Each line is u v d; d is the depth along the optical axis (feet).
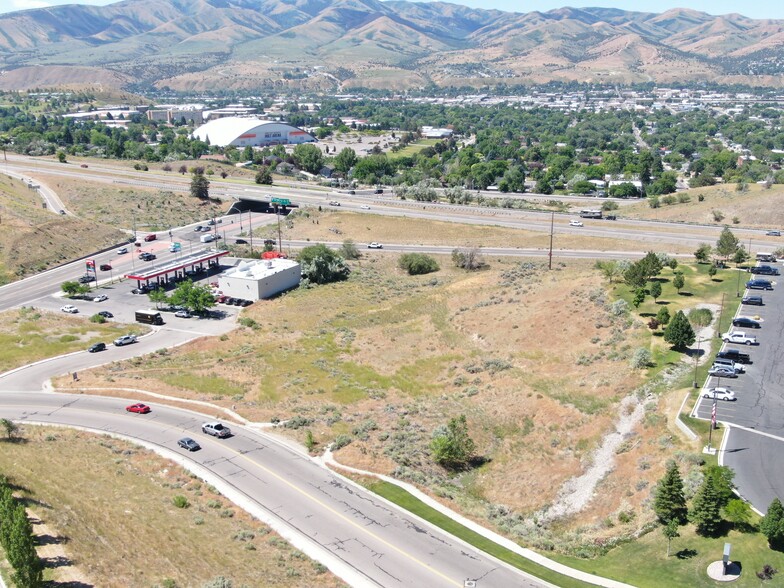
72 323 372.99
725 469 169.78
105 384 282.15
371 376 295.69
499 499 200.44
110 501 178.91
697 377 242.99
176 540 163.32
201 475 203.92
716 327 290.15
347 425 243.60
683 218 567.59
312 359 314.96
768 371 247.70
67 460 204.33
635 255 447.01
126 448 219.41
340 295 418.72
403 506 188.75
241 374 296.92
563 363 281.54
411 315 365.81
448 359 305.73
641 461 201.05
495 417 246.06
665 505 168.45
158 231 583.99
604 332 298.76
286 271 437.17
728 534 162.91
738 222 535.19
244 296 416.67
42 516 160.35
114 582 140.97
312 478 203.51
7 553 133.80
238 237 563.07
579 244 487.20
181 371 301.22
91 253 512.63
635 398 238.27
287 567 158.81
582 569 160.25
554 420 237.86
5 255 469.57
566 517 188.24
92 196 653.71
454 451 216.54
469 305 367.04
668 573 153.79
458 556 165.68
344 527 177.78
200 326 371.56
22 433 227.40
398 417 250.98
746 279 353.92
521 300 356.18
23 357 320.09
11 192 612.70
